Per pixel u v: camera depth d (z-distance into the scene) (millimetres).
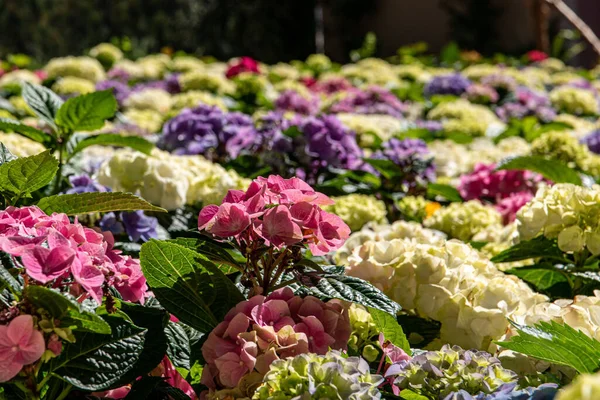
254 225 1840
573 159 4812
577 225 2604
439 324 2258
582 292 2799
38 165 2033
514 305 2219
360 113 7184
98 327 1614
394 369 1773
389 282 2316
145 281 1957
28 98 3408
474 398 1619
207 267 1891
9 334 1553
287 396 1571
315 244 1936
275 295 1902
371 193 4281
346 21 23812
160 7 19750
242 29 20750
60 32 19047
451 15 23688
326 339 1853
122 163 3146
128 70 10711
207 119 4441
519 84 9953
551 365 1964
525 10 23031
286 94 7098
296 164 4117
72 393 1893
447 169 5246
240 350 1790
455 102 7699
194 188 3271
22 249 1582
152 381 1905
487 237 3572
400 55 16234
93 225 2816
